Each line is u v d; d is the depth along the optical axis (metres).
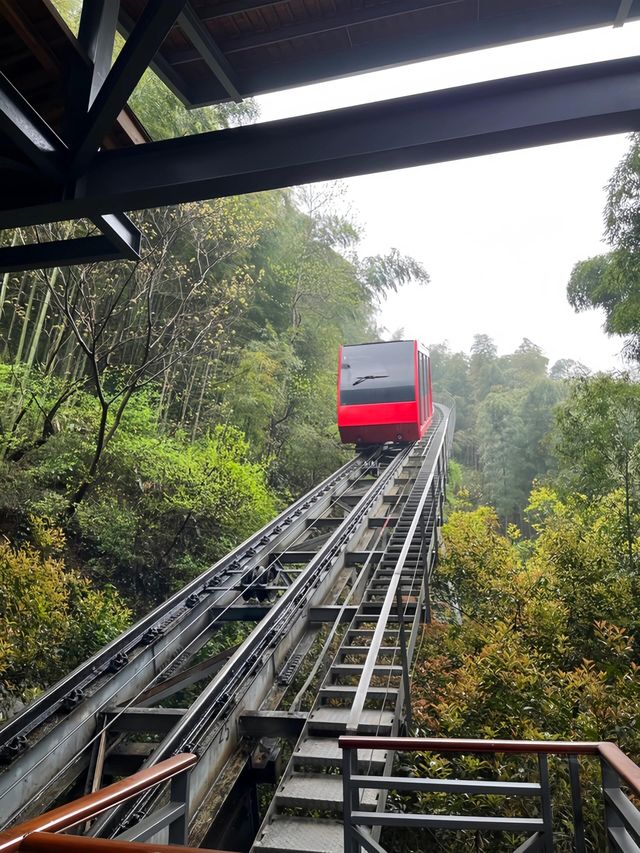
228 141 3.24
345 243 21.95
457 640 7.45
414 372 14.14
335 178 3.21
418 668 7.01
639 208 11.12
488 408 38.81
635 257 11.22
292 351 18.25
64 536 8.62
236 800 4.79
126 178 3.31
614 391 11.04
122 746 4.83
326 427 19.53
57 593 6.99
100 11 3.36
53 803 4.22
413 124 3.04
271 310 19.77
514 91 2.96
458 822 2.75
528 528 32.09
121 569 9.96
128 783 1.87
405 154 3.05
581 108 2.88
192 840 3.87
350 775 2.89
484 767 4.93
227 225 12.70
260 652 5.55
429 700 6.36
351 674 5.96
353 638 7.12
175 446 12.21
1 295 10.02
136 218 11.11
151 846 1.32
